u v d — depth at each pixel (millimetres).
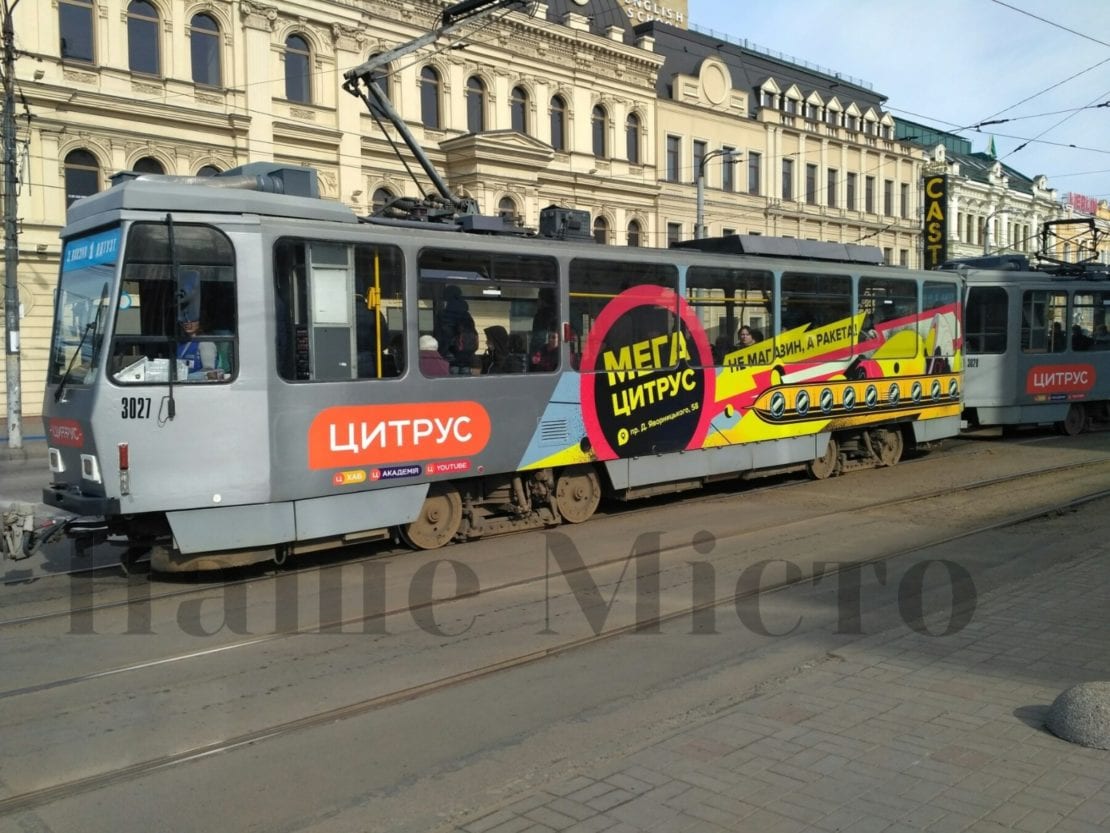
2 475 16781
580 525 10688
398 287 8930
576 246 10367
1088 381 19766
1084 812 3793
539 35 35281
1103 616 6699
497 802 4145
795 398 13039
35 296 25453
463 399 9430
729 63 44844
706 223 42812
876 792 4012
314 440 8391
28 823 4113
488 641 6586
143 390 7660
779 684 5465
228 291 7973
